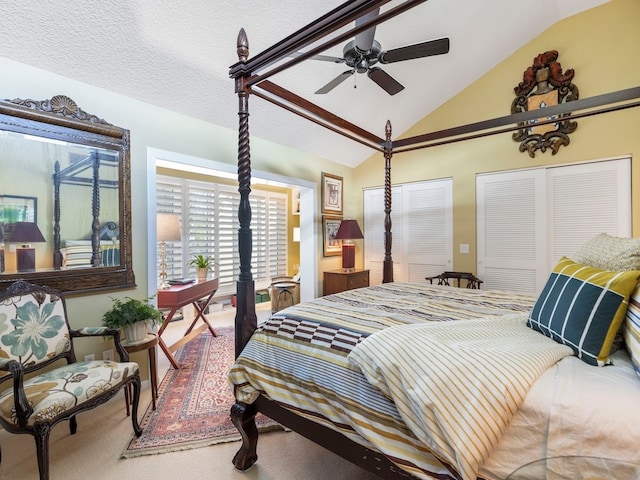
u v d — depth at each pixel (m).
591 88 3.17
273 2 2.17
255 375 1.55
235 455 1.69
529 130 3.51
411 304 1.91
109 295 2.37
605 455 0.79
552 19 3.29
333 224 4.66
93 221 2.28
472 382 0.95
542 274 3.48
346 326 1.44
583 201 3.25
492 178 3.77
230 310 5.13
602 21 3.11
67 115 2.13
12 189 1.93
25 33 1.84
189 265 4.64
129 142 2.46
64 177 2.14
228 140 3.21
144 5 1.93
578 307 1.13
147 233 2.59
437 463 0.99
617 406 0.83
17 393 1.41
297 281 5.01
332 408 1.27
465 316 1.63
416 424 0.98
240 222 1.72
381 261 4.76
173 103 2.69
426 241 4.28
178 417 2.13
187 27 2.15
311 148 4.13
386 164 3.04
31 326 1.76
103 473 1.62
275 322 1.62
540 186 3.47
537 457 0.87
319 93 2.61
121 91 2.41
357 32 1.30
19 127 1.95
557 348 1.11
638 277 1.03
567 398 0.88
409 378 1.01
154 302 2.62
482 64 3.62
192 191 4.75
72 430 1.95
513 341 1.18
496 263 3.76
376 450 1.20
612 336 1.04
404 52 2.13
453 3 2.74
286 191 6.24
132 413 1.91
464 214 3.96
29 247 2.00
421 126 4.26
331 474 1.61
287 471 1.63
